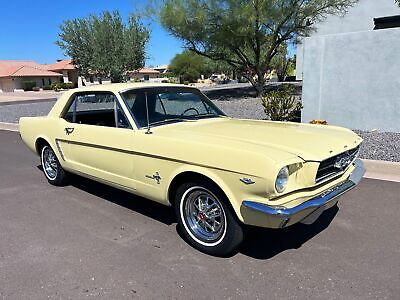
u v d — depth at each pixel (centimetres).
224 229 318
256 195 286
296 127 401
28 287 289
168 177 348
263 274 299
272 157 281
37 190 534
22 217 431
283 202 282
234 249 327
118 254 338
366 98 873
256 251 338
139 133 374
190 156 323
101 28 3356
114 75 3450
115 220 416
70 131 469
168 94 439
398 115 837
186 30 1789
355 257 321
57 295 278
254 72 2019
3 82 5859
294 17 1712
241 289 280
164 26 1789
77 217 427
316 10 1716
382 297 266
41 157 567
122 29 3431
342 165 340
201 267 313
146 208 451
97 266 318
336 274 296
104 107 430
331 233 368
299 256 326
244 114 1229
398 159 611
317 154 305
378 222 392
